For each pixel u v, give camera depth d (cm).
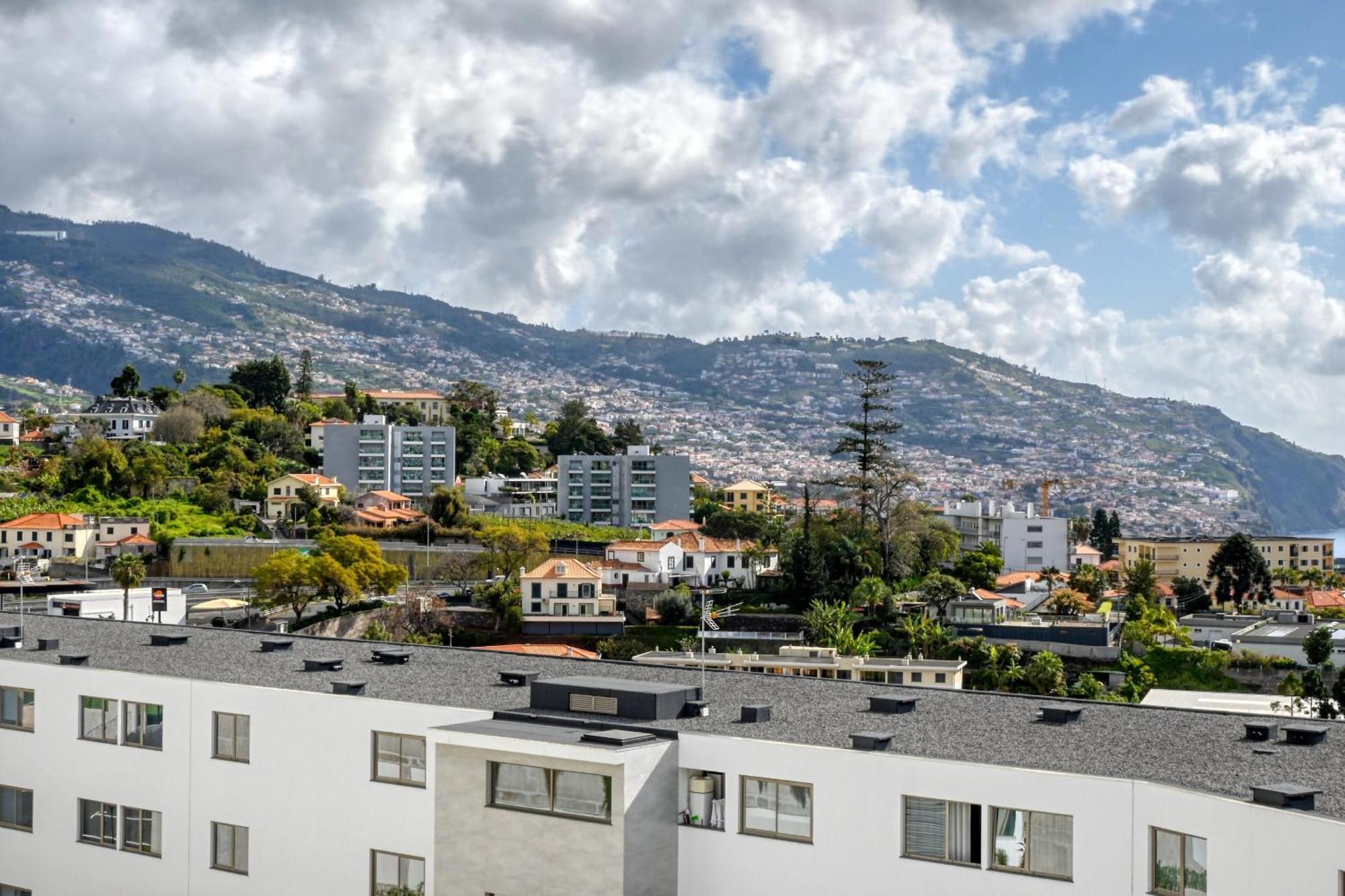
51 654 5166
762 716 3956
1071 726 3812
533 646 15062
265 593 17512
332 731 4353
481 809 3875
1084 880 3234
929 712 4047
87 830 4872
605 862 3656
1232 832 2975
